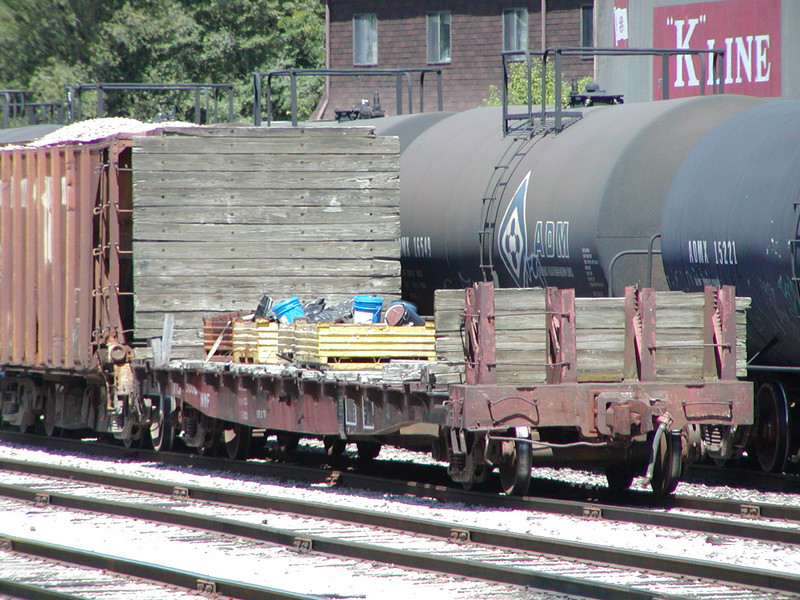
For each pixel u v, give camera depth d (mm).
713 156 53469
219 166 62531
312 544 40938
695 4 114438
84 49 195750
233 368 56844
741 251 49906
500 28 166250
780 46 106000
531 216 59281
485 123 70500
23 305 71875
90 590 36188
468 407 45938
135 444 69312
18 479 58906
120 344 63531
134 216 61625
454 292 47688
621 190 55406
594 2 127562
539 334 47344
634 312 48094
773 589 34500
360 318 58031
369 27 177500
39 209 69625
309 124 89188
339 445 64625
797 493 52938
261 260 62875
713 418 48094
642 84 120625
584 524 44719
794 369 51531
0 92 126188
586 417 47031
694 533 43000
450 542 41906
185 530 45188
